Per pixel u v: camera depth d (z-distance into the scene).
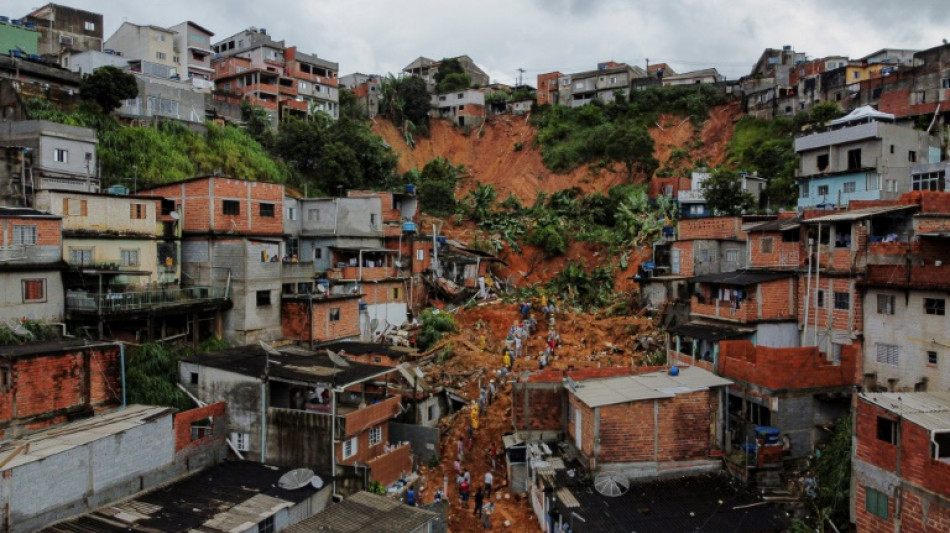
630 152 82.88
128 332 34.91
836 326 32.34
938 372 27.06
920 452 20.95
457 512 28.75
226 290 39.66
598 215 74.81
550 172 92.94
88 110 56.09
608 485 25.42
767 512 24.20
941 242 28.98
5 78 53.50
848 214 32.47
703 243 46.81
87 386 27.28
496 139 105.06
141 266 37.81
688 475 27.23
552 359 45.94
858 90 78.75
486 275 65.88
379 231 54.84
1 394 24.61
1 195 38.59
